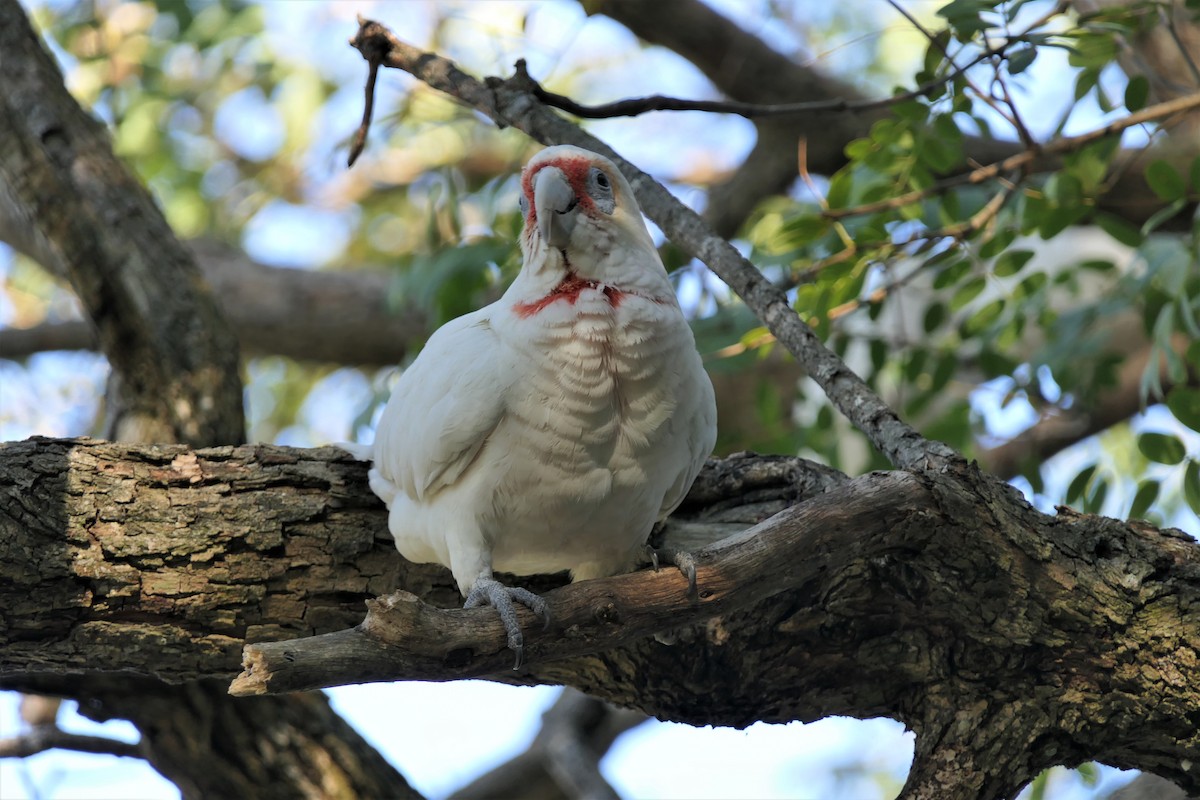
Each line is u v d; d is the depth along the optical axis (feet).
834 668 26.99
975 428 42.09
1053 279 39.60
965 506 24.08
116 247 34.53
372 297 57.11
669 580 22.77
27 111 35.09
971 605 25.14
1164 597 25.39
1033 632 25.34
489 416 23.62
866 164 33.53
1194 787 27.07
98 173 35.14
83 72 51.47
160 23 50.16
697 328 38.11
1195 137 41.65
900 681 27.02
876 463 38.58
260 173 61.62
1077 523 25.98
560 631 21.99
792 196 52.42
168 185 58.23
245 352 57.67
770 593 23.65
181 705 32.83
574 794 43.24
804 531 23.24
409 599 19.79
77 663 25.76
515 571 26.66
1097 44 30.81
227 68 53.31
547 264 24.89
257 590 26.16
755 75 49.01
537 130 29.78
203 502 26.17
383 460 26.07
